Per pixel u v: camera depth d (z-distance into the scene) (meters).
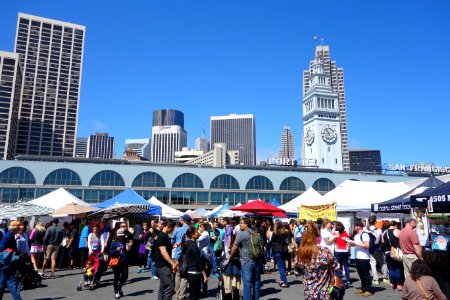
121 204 18.05
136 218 22.58
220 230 15.54
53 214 17.86
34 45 185.50
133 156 188.00
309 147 152.25
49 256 13.82
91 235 11.66
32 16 187.25
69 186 65.81
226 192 73.00
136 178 69.56
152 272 13.32
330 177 78.25
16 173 64.12
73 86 191.50
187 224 10.61
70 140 185.75
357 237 10.60
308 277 6.05
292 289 11.01
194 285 7.92
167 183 70.81
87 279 11.93
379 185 18.62
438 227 14.99
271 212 18.02
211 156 195.38
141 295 10.19
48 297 9.97
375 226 14.17
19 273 11.07
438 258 6.40
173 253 10.34
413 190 13.13
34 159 68.62
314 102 151.00
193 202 71.19
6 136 147.62
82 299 9.70
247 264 8.27
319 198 20.34
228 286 8.64
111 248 9.87
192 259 8.06
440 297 5.03
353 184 19.22
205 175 73.06
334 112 150.38
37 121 180.12
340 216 23.38
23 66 181.50
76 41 196.50
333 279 6.02
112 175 68.62
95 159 71.38
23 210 15.71
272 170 77.94
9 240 8.44
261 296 9.96
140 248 15.41
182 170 72.25
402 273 10.98
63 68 190.38
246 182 74.38
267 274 14.37
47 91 184.62
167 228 8.66
